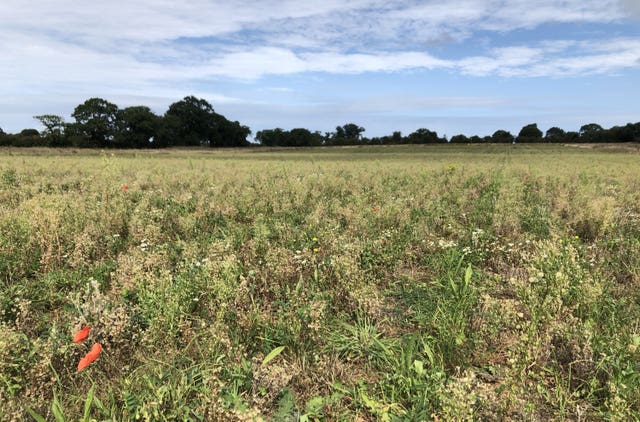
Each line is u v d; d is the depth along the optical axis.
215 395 2.10
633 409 2.15
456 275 4.04
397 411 2.21
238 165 20.19
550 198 8.21
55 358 2.57
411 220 6.27
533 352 2.39
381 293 3.78
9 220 5.07
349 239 5.06
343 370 2.62
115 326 2.66
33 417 2.08
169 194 8.78
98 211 5.95
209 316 3.15
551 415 2.24
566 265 3.21
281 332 2.89
